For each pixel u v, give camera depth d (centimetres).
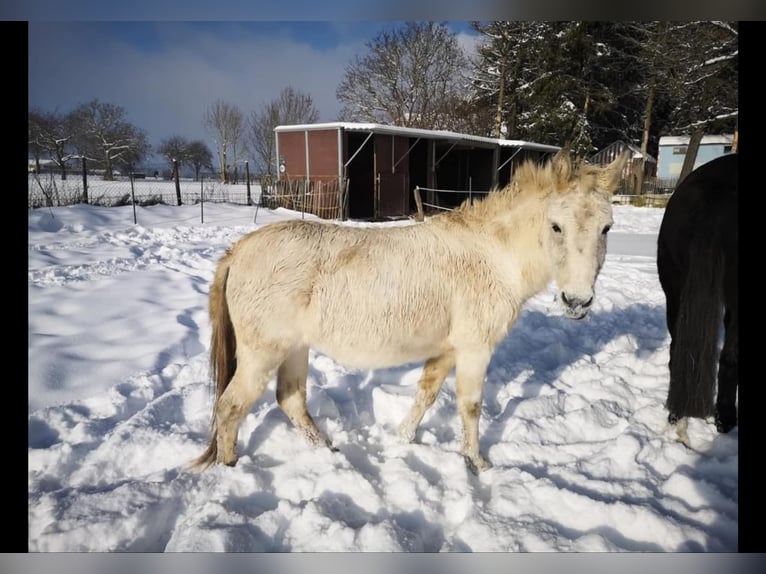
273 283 299
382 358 319
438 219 340
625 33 2670
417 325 312
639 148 3309
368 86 3622
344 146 1638
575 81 2769
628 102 3250
